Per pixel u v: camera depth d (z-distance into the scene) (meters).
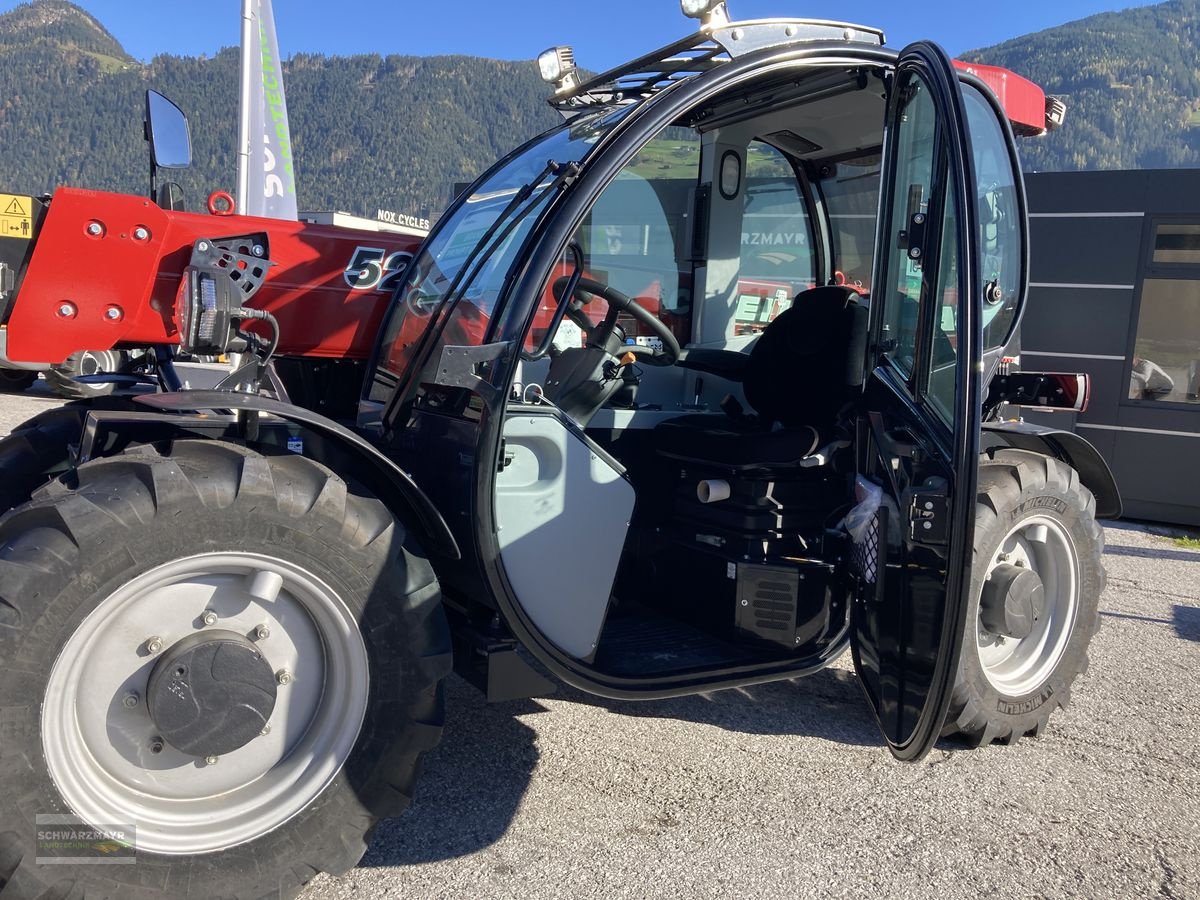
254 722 1.89
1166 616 4.71
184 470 1.87
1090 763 2.90
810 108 3.26
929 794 2.62
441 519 2.18
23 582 1.68
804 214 3.94
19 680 1.68
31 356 2.56
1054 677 3.06
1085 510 3.08
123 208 2.60
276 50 10.14
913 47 2.43
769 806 2.50
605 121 2.62
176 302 2.68
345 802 1.98
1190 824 2.51
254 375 2.59
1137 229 7.47
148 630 1.86
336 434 2.03
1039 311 7.85
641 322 3.23
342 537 1.96
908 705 2.29
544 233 2.29
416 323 2.70
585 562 2.44
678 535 3.14
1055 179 7.66
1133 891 2.17
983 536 2.81
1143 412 7.61
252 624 1.96
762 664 2.71
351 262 2.97
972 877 2.20
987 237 2.91
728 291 3.72
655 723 3.02
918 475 2.32
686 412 3.40
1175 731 3.19
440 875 2.09
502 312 2.26
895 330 2.61
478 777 2.58
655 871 2.15
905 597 2.32
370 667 2.00
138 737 1.87
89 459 1.98
